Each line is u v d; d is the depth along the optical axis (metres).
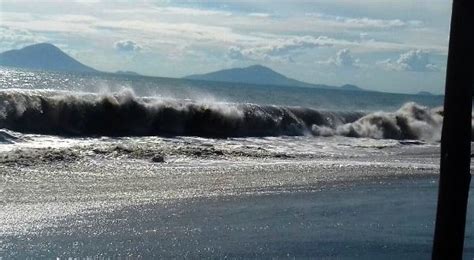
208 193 11.84
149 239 8.24
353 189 13.30
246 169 15.16
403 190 13.55
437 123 33.22
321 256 7.81
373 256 7.97
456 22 4.58
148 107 25.88
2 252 7.27
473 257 8.12
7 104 22.47
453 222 4.74
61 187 11.58
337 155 20.31
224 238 8.48
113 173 13.46
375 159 19.72
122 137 22.53
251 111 28.66
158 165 14.94
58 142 18.97
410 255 8.13
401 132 31.70
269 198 11.73
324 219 10.09
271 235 8.80
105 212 9.73
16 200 10.19
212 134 26.31
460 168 4.68
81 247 7.68
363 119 32.12
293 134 29.11
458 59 4.59
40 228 8.49
